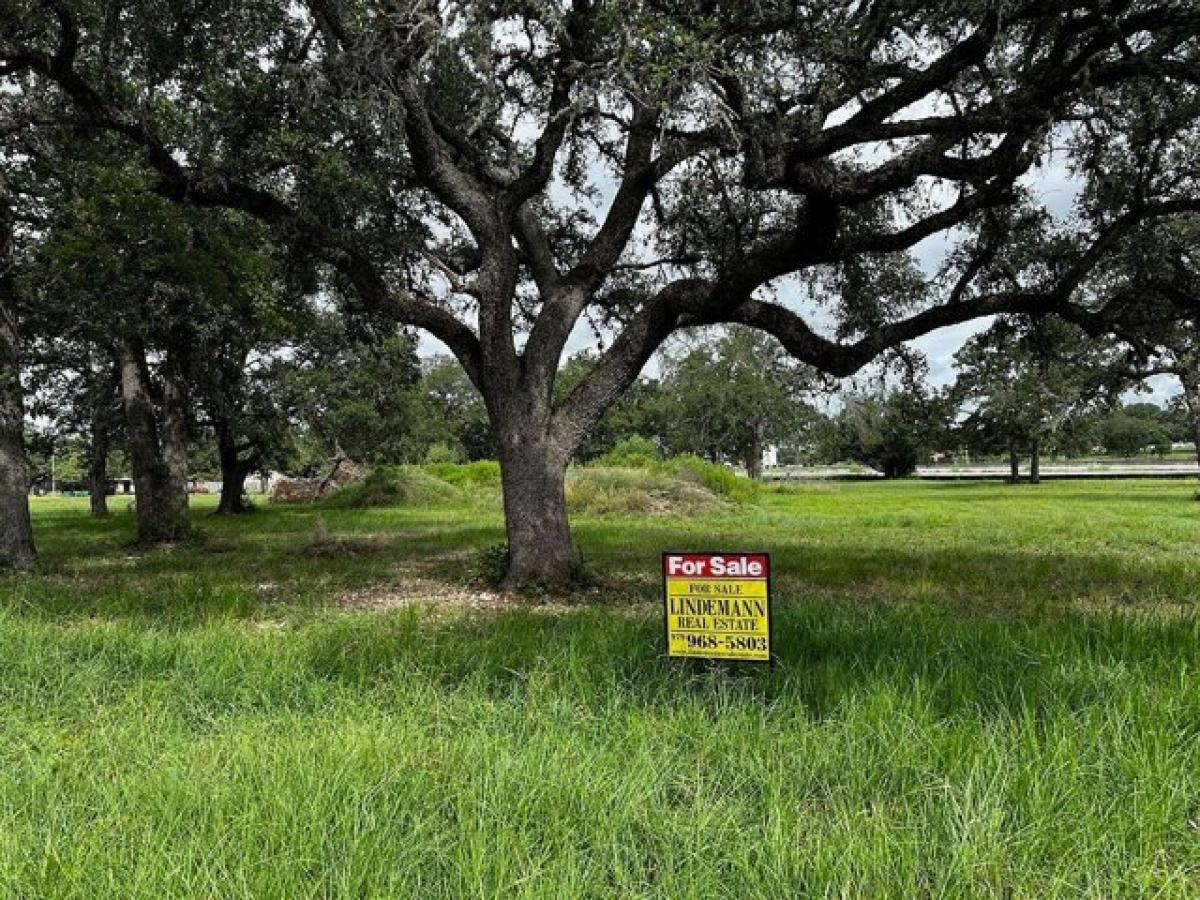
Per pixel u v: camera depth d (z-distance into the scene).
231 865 2.82
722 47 6.48
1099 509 26.28
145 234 11.08
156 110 10.07
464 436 68.06
